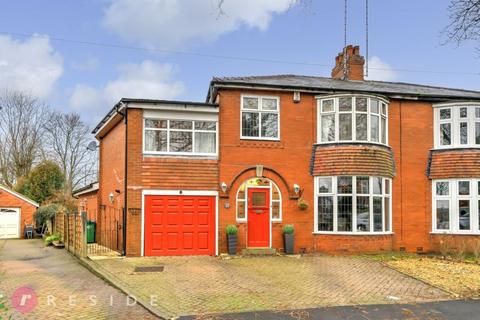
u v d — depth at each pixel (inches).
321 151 697.0
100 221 835.4
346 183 686.5
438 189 740.7
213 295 413.4
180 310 364.8
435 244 727.7
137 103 644.1
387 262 608.1
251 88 685.3
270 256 650.2
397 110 743.7
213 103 684.7
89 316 349.7
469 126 732.0
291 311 368.5
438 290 453.4
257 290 436.5
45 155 1836.9
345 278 502.0
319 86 721.0
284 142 695.7
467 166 722.2
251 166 681.6
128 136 643.5
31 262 647.1
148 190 644.7
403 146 738.8
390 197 719.1
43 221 1213.7
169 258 621.6
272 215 684.7
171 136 663.1
